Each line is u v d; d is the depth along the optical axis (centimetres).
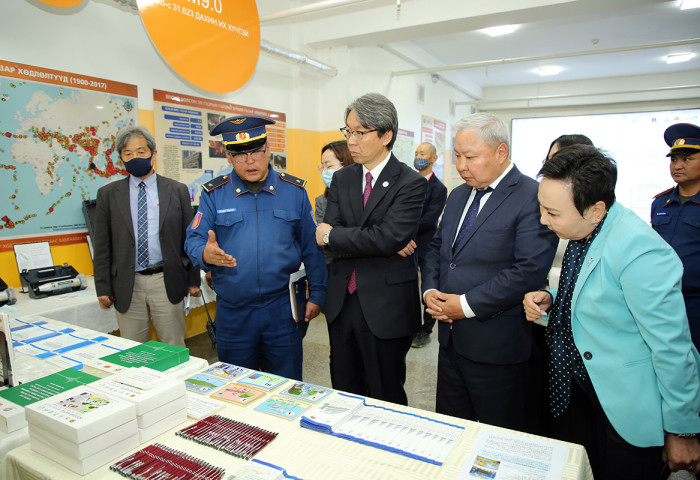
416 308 160
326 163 258
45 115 250
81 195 271
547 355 144
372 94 146
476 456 83
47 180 253
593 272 104
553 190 98
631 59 633
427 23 390
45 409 84
